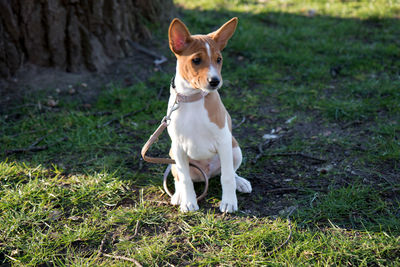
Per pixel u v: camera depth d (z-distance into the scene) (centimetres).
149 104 496
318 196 322
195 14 753
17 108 484
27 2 508
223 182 304
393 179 340
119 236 288
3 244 280
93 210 316
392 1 834
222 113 286
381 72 569
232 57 628
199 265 255
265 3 881
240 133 443
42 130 445
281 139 425
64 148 415
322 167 367
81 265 256
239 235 276
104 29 573
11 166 375
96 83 544
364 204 307
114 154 404
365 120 449
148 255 263
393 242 262
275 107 496
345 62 598
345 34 709
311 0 893
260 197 326
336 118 455
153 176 365
